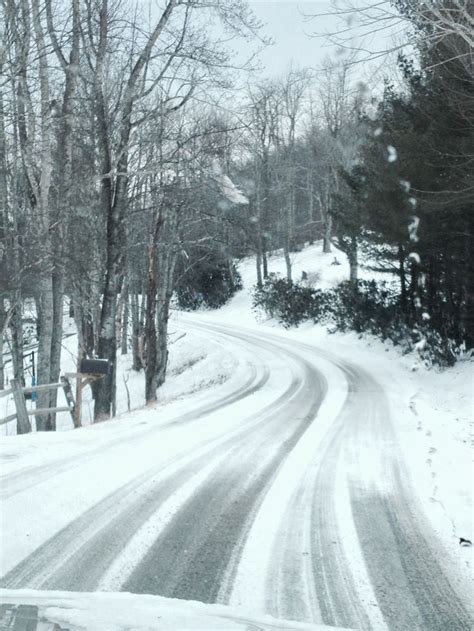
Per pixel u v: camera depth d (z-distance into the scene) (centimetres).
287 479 768
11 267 1611
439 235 1847
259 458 881
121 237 1683
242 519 614
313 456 897
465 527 593
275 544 546
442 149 1650
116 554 516
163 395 2517
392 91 1966
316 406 1420
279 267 5534
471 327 1977
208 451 926
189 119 1948
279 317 4169
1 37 1337
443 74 1407
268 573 483
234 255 4794
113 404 1944
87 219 1858
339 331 3203
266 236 4725
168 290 2594
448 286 2073
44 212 1571
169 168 1619
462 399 1503
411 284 2475
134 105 1603
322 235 6144
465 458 866
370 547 543
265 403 1480
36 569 480
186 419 1246
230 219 2092
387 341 2689
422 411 1338
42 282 1619
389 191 1856
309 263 5359
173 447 953
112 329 1642
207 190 1847
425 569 496
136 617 207
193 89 1552
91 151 1692
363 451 932
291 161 4944
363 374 2036
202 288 5284
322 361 2402
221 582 464
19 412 1162
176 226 2225
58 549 524
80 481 736
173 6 1484
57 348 1745
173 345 3622
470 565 504
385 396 1579
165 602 262
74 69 1515
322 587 458
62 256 1609
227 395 1662
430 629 395
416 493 708
